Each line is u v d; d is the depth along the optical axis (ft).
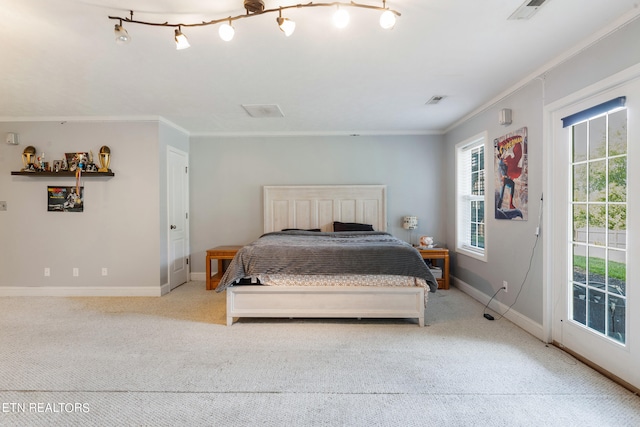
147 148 13.28
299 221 15.97
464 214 14.40
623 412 5.68
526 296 9.53
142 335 9.13
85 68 8.62
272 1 5.89
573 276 7.97
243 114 13.01
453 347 8.34
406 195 16.05
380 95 10.87
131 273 13.41
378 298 9.92
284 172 16.11
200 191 16.15
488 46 7.54
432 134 15.94
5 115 12.95
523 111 9.61
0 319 10.49
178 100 11.32
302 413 5.70
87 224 13.35
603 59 6.83
